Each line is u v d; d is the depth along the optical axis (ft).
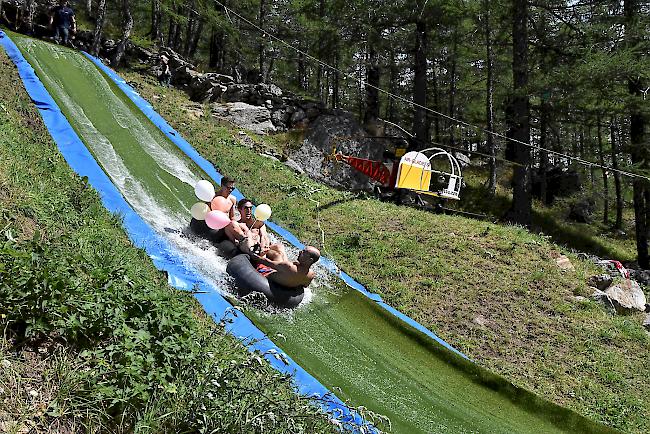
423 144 89.66
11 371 15.02
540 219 103.40
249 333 27.73
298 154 83.61
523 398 31.32
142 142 50.75
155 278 27.66
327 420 19.34
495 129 108.27
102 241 26.84
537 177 114.93
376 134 103.91
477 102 130.52
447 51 111.34
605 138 152.76
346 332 33.45
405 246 50.83
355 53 117.29
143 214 37.40
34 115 43.45
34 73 50.52
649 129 89.45
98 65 61.77
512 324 42.65
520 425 29.76
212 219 35.19
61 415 14.61
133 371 16.06
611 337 42.83
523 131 81.00
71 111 48.34
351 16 88.58
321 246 49.49
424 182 67.67
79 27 95.40
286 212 55.21
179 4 101.45
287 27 121.29
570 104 77.51
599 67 71.20
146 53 89.40
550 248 55.36
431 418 28.07
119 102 55.88
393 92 132.36
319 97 150.61
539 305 45.50
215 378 17.29
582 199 112.88
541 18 88.48
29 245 18.95
